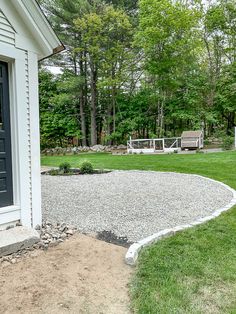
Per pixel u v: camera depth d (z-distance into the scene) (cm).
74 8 1642
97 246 309
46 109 1958
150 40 1473
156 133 1806
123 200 509
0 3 314
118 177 747
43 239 324
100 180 707
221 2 1667
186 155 1194
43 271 254
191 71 1744
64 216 421
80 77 1767
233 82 1695
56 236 334
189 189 587
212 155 1119
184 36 1512
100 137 2061
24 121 345
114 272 254
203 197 520
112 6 1625
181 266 260
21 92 340
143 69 1745
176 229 350
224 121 1977
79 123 1966
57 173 844
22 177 344
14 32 330
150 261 271
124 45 1678
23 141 344
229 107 1741
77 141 2052
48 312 198
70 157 1380
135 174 790
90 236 342
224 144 1405
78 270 256
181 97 1758
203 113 1734
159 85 1636
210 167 847
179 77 1650
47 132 1955
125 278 245
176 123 1927
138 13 1692
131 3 1734
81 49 1673
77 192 577
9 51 325
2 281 237
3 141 331
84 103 1939
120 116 1855
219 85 1739
